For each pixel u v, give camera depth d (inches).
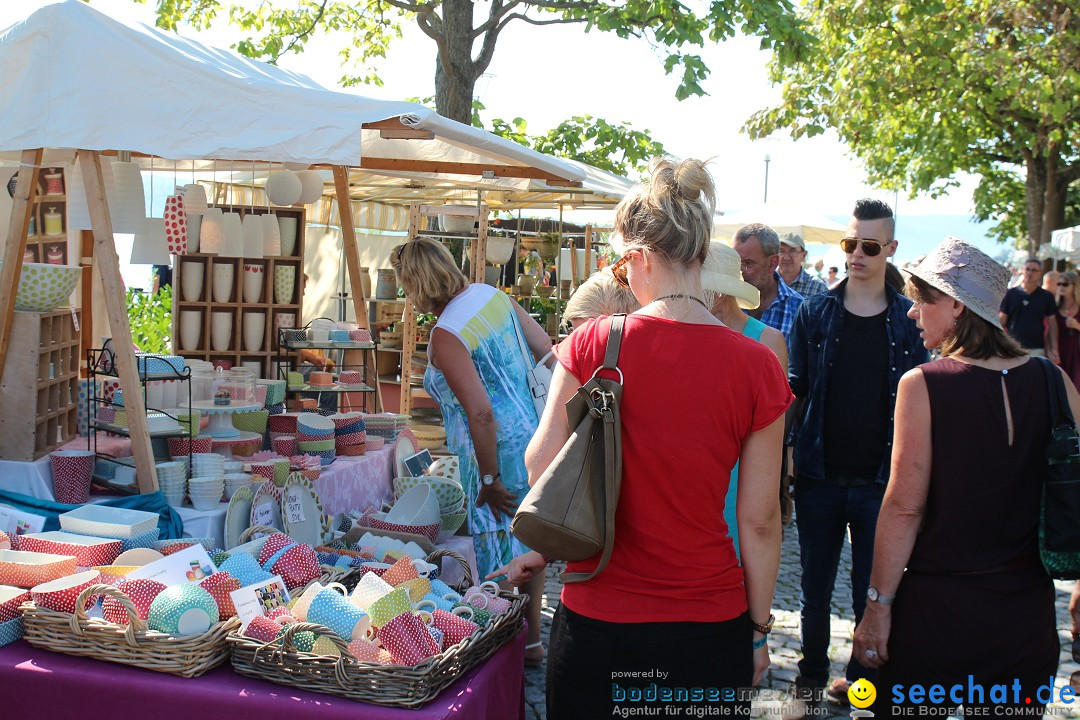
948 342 89.4
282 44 438.3
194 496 132.6
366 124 134.0
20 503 125.1
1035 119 655.8
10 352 133.3
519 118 451.8
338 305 364.5
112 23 122.9
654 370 72.8
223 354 203.5
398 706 84.9
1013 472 84.7
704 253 75.4
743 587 76.5
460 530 153.9
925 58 613.3
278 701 85.4
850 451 132.3
